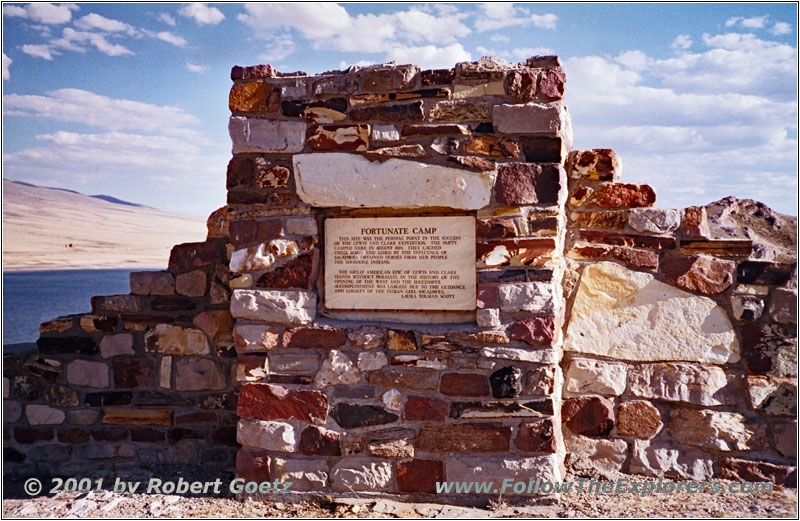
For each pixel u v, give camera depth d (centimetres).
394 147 410
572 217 445
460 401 403
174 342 502
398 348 411
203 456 500
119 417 507
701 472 423
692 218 430
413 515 388
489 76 401
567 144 444
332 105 420
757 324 423
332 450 416
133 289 507
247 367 428
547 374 393
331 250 432
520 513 386
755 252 425
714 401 425
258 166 432
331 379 418
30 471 505
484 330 400
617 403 436
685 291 432
